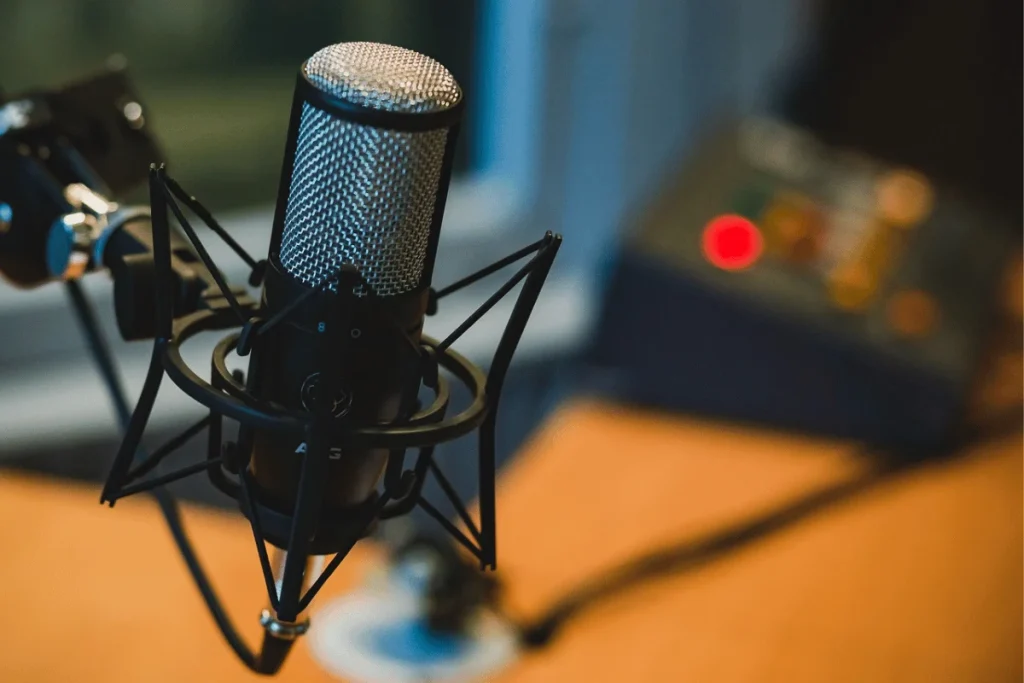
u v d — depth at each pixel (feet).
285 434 2.30
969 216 6.18
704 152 5.97
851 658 3.86
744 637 3.95
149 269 2.73
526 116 7.68
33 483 4.42
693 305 5.37
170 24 6.25
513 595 4.09
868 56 6.91
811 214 5.66
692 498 4.84
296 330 2.32
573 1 7.48
